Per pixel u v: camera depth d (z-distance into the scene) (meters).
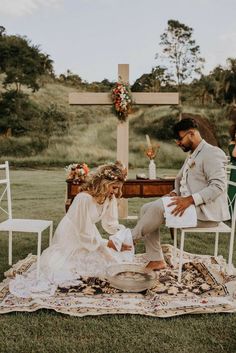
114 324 2.92
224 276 3.82
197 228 3.81
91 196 3.90
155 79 20.69
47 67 20.30
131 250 3.86
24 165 16.66
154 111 18.30
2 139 17.67
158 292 3.52
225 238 5.57
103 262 3.92
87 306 3.17
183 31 20.38
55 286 3.55
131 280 3.51
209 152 3.85
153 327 2.88
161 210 3.76
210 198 3.73
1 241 5.27
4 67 19.11
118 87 6.45
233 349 2.60
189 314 3.09
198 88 19.48
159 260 4.01
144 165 16.81
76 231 3.89
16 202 8.71
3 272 4.04
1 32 19.48
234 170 6.05
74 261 3.88
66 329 2.84
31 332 2.79
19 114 18.25
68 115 18.69
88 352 2.55
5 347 2.59
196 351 2.57
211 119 18.30
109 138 18.16
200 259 4.52
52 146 17.72
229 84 18.78
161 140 17.89
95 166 16.81
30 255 4.49
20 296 3.36
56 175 13.91
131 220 6.66
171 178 6.11
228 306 3.15
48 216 7.21
